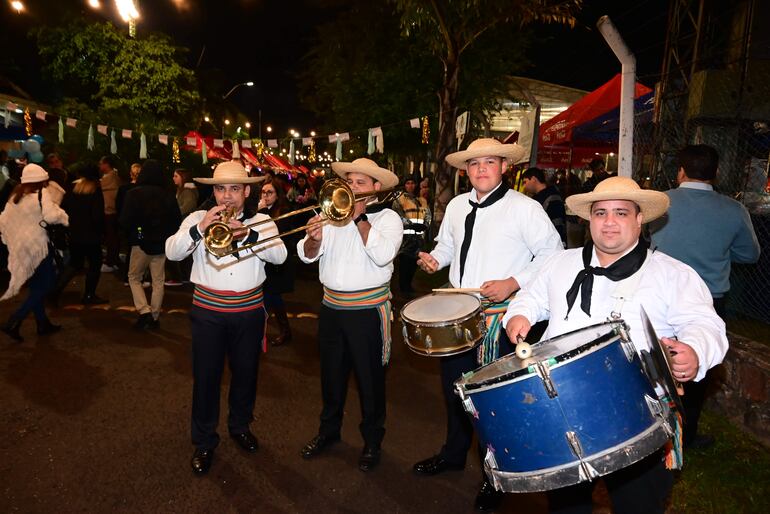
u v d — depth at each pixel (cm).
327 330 371
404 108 1529
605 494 347
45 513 317
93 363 550
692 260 364
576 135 1173
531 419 190
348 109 1697
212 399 364
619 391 189
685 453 380
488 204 327
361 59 1697
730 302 618
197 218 357
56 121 1602
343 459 384
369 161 354
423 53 1467
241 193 354
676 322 217
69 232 728
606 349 191
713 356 200
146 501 331
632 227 222
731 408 431
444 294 344
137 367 543
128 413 445
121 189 760
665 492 225
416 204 640
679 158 376
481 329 300
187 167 1667
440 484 358
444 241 362
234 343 370
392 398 493
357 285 355
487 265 325
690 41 657
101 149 1528
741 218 358
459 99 1491
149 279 920
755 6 621
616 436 187
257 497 338
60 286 741
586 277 229
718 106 608
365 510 329
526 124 767
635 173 630
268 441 406
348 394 498
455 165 350
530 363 192
